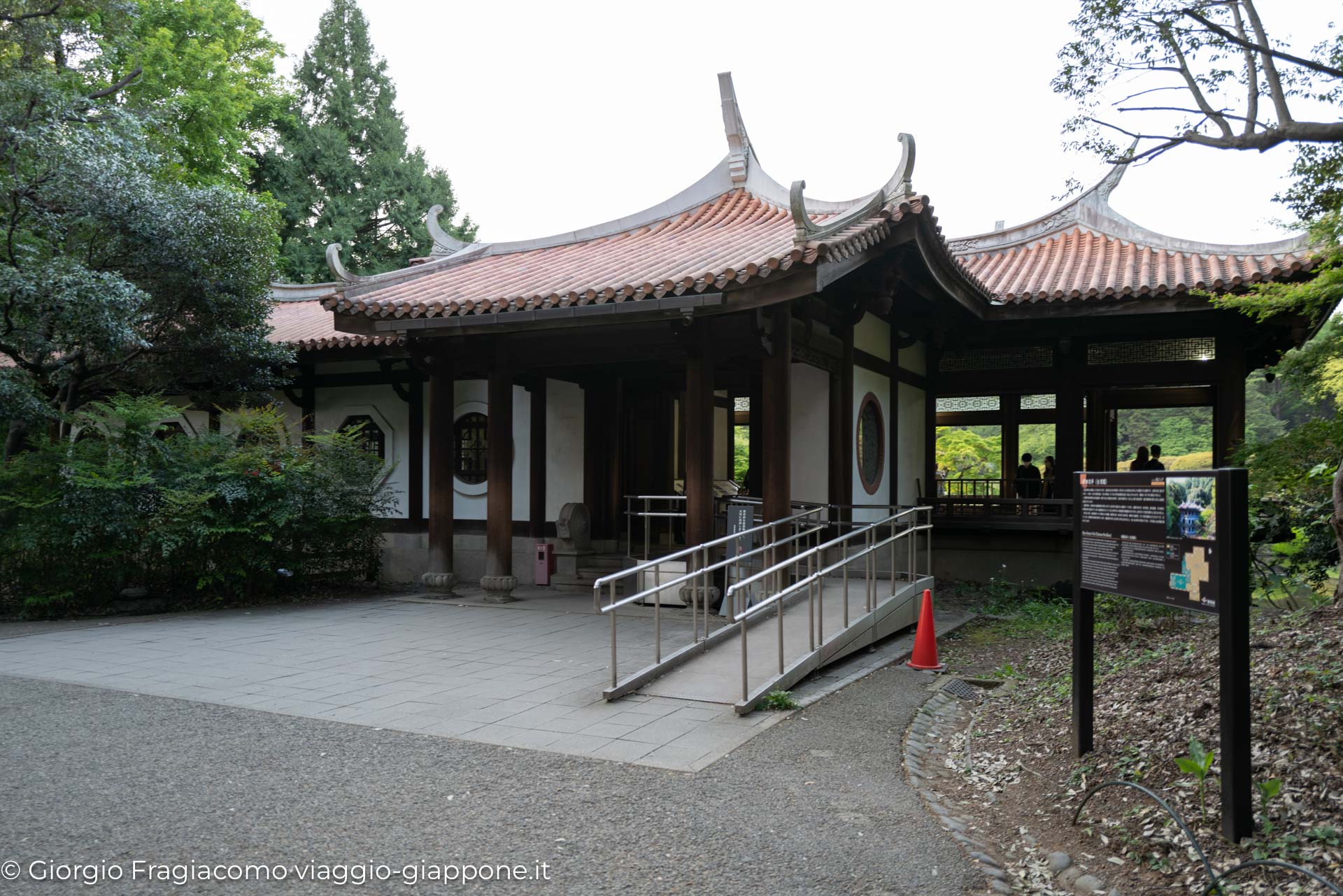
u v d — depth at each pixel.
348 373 15.34
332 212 28.88
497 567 12.10
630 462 14.20
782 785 5.07
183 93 20.14
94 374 13.11
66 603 11.33
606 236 13.98
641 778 5.10
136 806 4.59
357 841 4.17
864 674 8.11
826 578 11.49
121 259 12.16
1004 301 12.70
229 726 6.09
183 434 12.62
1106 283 12.56
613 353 10.95
